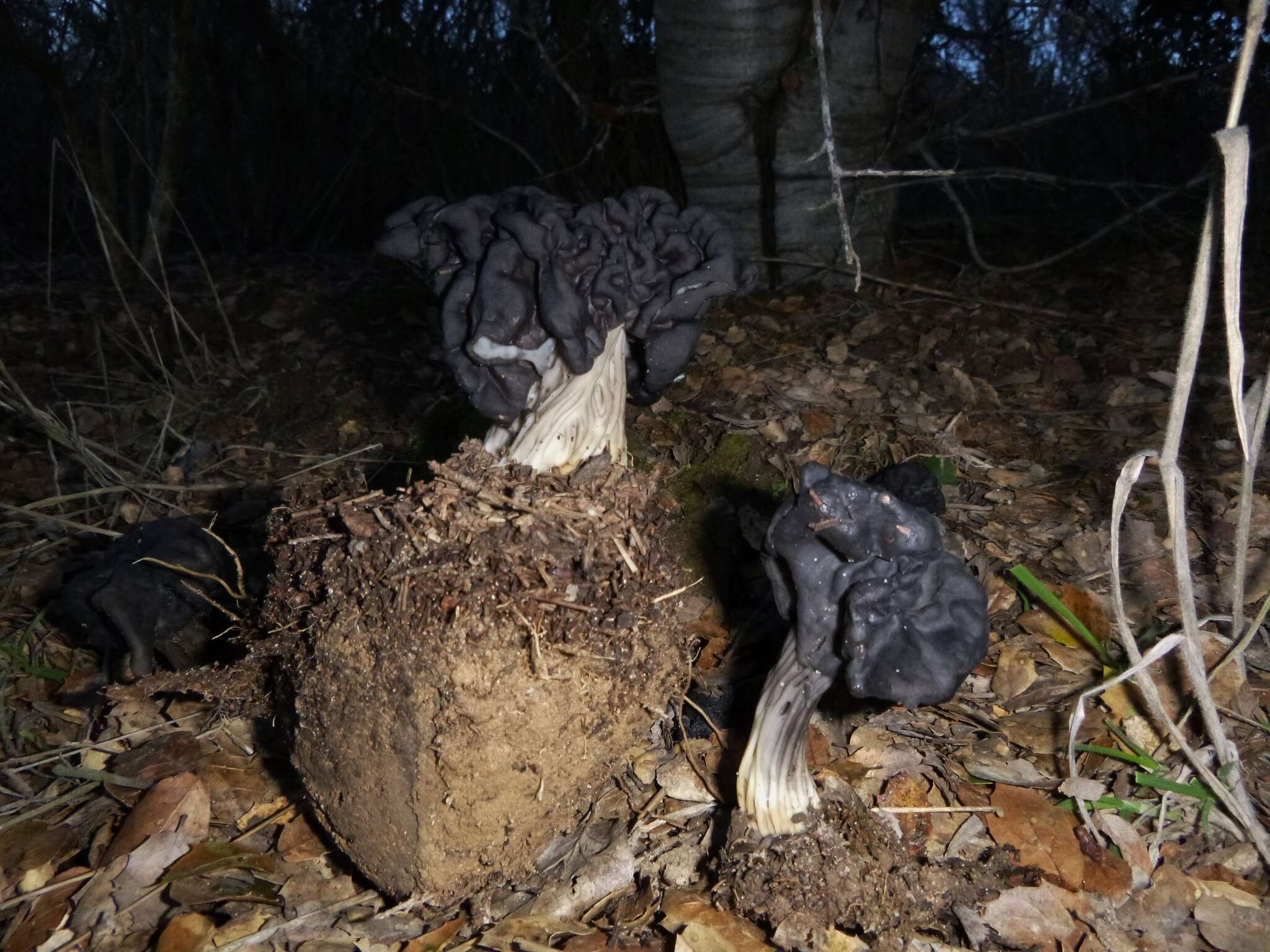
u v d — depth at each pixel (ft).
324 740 0.86
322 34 3.67
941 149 4.18
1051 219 3.59
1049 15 3.45
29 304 2.53
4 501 1.76
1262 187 3.34
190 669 1.02
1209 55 3.03
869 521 0.82
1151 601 1.33
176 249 4.00
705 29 2.31
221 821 1.02
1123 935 0.86
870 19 2.35
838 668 0.85
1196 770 1.03
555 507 0.85
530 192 1.01
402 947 0.87
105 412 2.13
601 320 0.96
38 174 3.88
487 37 3.60
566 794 0.89
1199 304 0.85
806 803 0.87
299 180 3.75
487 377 0.96
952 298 2.52
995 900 0.88
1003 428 1.91
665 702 0.94
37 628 1.40
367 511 0.87
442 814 0.83
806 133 2.44
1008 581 1.39
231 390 2.20
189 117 3.34
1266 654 1.20
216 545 1.21
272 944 0.87
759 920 0.87
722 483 1.52
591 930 0.88
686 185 2.62
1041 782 1.03
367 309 2.50
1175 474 0.90
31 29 3.46
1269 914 0.87
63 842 1.01
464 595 0.80
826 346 2.24
